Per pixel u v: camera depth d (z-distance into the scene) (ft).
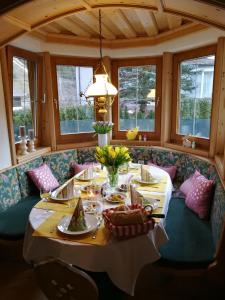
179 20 9.21
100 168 9.41
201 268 5.66
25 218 7.62
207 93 10.06
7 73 8.98
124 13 8.68
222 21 5.61
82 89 12.44
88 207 6.15
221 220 5.73
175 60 11.29
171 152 10.86
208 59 9.81
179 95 11.51
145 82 12.35
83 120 12.80
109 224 5.02
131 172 8.84
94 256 4.75
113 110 13.00
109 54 12.05
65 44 11.24
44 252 5.15
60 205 6.35
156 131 12.52
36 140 11.66
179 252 5.91
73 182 7.62
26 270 7.39
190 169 9.81
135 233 4.93
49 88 11.39
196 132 10.83
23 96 10.60
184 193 9.02
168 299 6.27
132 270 5.03
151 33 10.82
